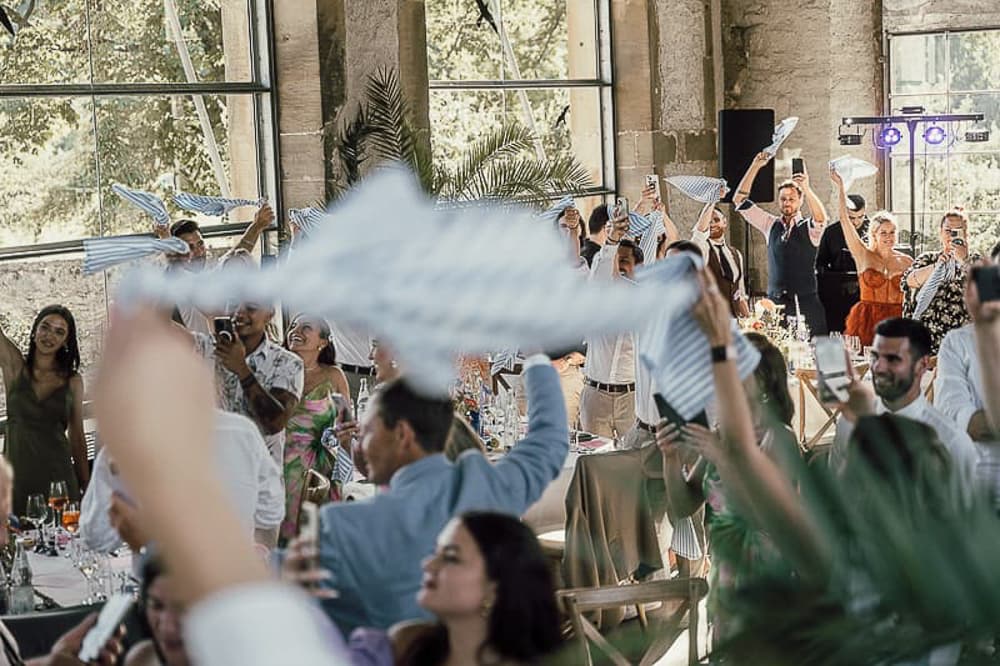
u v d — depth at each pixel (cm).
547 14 1155
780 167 1281
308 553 69
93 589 439
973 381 402
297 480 564
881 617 57
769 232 1050
